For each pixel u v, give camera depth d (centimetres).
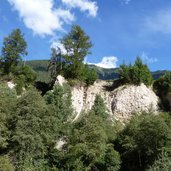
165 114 5444
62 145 5228
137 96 6881
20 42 7469
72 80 7194
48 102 5544
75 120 5956
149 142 4775
